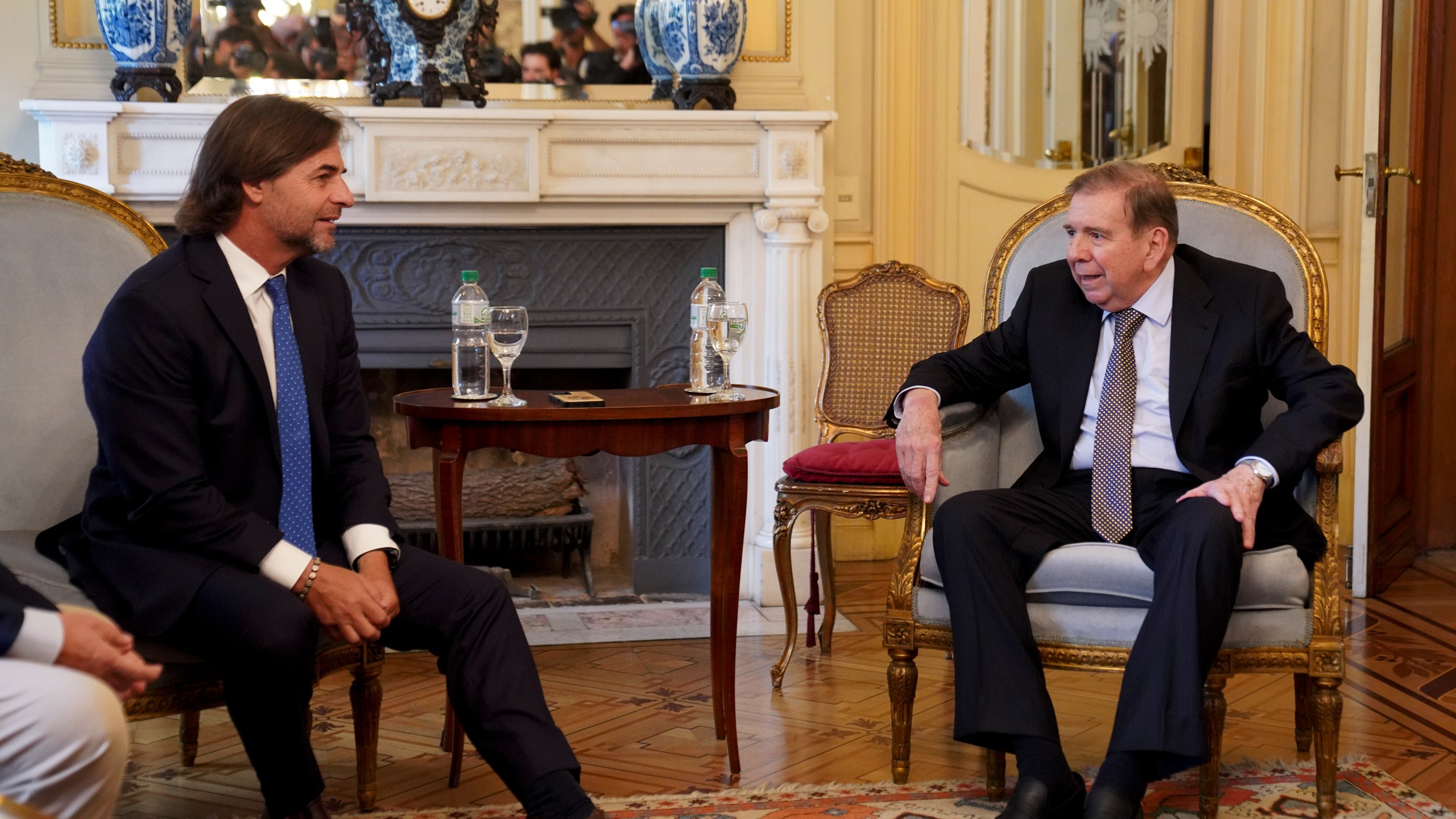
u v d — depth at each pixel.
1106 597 2.17
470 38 3.64
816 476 3.05
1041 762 2.02
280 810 1.91
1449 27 4.27
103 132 3.38
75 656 1.48
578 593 3.96
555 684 3.08
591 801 1.91
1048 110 4.49
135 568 1.90
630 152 3.67
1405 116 4.04
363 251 3.68
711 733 2.71
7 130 3.53
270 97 2.05
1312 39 4.44
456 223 3.66
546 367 3.84
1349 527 4.48
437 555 2.19
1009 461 2.61
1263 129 4.47
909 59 4.21
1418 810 2.23
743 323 2.58
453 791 2.38
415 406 2.32
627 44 3.82
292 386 2.05
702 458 3.92
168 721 2.81
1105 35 4.50
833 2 3.89
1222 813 2.23
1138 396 2.41
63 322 2.23
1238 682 3.06
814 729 2.73
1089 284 2.38
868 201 4.27
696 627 3.61
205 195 2.01
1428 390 4.42
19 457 2.17
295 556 1.94
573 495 3.97
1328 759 2.17
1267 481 2.13
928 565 2.31
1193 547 2.02
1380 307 3.79
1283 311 2.37
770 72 3.88
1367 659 3.21
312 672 1.93
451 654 2.03
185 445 1.92
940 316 3.61
